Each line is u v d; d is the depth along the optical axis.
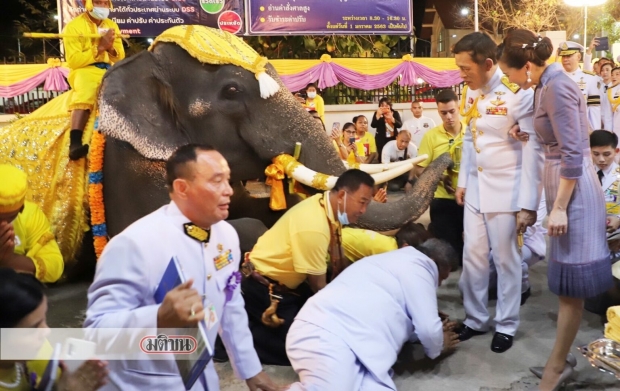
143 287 2.03
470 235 3.98
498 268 3.86
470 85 3.82
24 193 3.35
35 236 3.93
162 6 10.30
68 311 4.63
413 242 4.05
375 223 4.29
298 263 3.51
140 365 2.07
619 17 18.94
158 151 4.25
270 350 3.71
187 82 4.44
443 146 5.15
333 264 3.72
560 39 12.12
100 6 4.79
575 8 19.02
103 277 2.02
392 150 8.01
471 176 3.98
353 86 10.76
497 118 3.70
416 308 3.38
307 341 3.19
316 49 12.09
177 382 2.12
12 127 5.34
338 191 3.46
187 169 2.08
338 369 3.06
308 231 3.47
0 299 1.73
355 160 8.96
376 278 3.42
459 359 3.75
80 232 4.94
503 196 3.76
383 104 10.37
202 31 4.57
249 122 4.43
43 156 5.01
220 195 2.10
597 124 9.04
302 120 4.50
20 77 9.29
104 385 1.98
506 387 3.40
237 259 2.34
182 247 2.11
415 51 13.02
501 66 3.30
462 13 18.61
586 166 3.08
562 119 3.01
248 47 4.67
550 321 4.31
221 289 2.25
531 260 4.83
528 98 3.62
